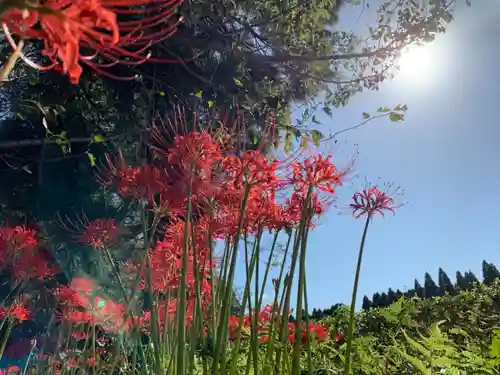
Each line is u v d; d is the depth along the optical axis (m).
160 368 2.04
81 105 4.26
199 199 2.03
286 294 2.07
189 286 2.35
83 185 4.46
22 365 4.54
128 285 3.03
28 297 3.66
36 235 3.75
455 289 6.57
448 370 2.30
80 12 0.76
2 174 4.61
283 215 2.14
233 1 4.62
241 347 2.63
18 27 0.77
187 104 4.22
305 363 2.49
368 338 3.03
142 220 2.04
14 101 4.16
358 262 2.04
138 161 2.97
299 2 5.32
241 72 4.77
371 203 2.09
